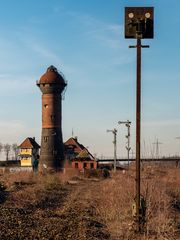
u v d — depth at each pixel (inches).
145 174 1045.8
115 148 2842.0
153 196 837.8
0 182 1721.2
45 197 1269.7
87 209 973.2
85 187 1857.8
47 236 629.9
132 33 699.4
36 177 2240.4
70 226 714.2
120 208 835.4
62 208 1035.3
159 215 702.5
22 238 617.6
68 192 1569.9
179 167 2235.5
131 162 3403.1
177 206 1030.4
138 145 695.7
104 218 813.2
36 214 887.1
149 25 697.6
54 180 1937.7
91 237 619.8
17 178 2116.1
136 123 701.9
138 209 679.7
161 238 620.7
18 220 784.9
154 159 1124.5
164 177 1632.6
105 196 1149.7
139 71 704.4
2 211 901.8
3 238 610.9
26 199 1192.8
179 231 687.1
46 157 3526.1
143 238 625.0
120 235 650.2
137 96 704.4
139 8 700.0
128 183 1131.3
